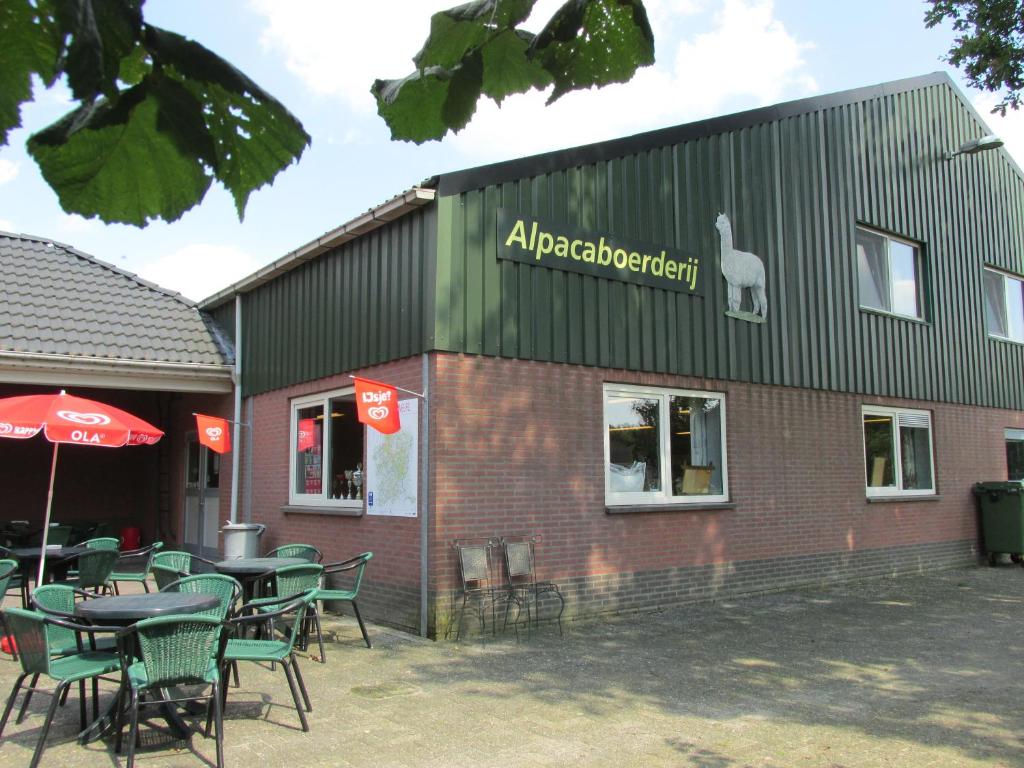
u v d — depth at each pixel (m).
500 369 8.29
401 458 8.32
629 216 9.52
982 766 4.59
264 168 1.22
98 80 0.97
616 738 5.02
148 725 5.10
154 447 14.62
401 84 1.51
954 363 13.90
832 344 11.78
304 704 5.65
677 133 10.15
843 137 12.55
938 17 8.89
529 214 8.61
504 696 5.91
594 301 9.10
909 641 7.82
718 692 6.06
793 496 10.91
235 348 12.22
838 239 12.19
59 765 4.53
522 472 8.32
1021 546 13.20
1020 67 8.52
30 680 6.36
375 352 8.85
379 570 8.55
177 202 1.21
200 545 12.93
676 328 9.86
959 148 14.51
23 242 13.67
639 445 9.43
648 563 9.23
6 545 12.47
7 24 0.95
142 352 11.76
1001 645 7.66
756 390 10.66
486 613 7.98
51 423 7.49
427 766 4.54
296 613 5.42
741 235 10.79
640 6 1.50
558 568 8.48
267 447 11.23
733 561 10.09
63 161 1.13
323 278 10.10
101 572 8.09
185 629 4.38
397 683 6.25
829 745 4.92
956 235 14.38
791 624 8.59
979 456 14.13
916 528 12.67
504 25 1.49
